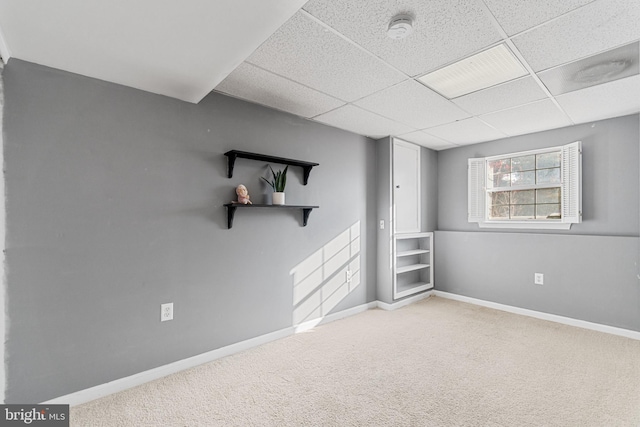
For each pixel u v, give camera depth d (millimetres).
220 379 2090
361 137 3621
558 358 2383
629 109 2781
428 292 4258
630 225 2908
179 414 1722
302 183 2988
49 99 1748
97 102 1901
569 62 1972
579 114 2908
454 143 4047
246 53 1638
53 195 1756
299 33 1658
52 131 1756
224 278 2439
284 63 1978
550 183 3438
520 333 2906
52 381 1742
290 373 2168
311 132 3074
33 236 1695
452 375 2133
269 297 2725
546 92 2416
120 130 1979
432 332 2936
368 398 1867
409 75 2145
